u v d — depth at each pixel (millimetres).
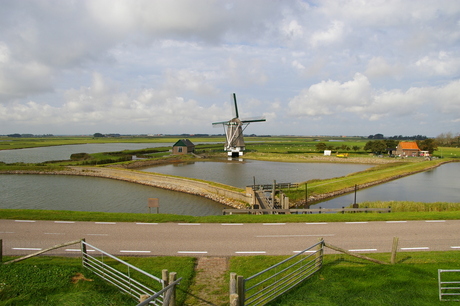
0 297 10938
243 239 17922
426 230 19688
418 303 10625
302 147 158250
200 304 10766
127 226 20547
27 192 47594
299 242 17453
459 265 13648
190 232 19219
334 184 51281
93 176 64938
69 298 10742
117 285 11719
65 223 21234
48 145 175375
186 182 50031
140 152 115750
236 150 107625
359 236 18531
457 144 172375
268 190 41781
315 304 10547
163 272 9305
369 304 10562
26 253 15969
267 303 10562
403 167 77562
